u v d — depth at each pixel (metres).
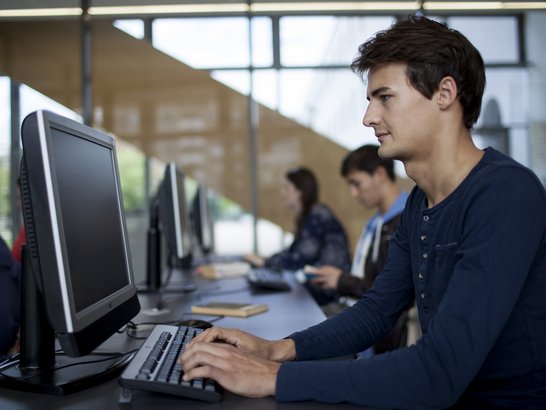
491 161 0.93
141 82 5.61
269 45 5.64
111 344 1.22
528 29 5.37
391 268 1.17
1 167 4.98
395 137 0.95
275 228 5.71
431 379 0.78
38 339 0.99
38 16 5.50
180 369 0.88
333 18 5.61
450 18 5.48
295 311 1.67
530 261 0.82
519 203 0.83
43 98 5.47
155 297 2.00
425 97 0.93
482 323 0.78
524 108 5.27
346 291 2.06
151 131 5.63
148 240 2.16
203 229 3.51
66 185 0.88
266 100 5.69
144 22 5.60
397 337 1.64
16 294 1.56
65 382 0.89
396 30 0.96
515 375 0.89
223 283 2.42
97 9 5.55
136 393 0.86
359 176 2.18
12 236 4.75
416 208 1.11
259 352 1.00
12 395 0.88
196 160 5.69
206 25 5.62
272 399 0.82
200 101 5.68
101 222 1.05
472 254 0.83
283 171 5.71
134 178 5.59
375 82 0.96
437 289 0.96
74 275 0.86
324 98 5.66
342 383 0.80
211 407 0.79
